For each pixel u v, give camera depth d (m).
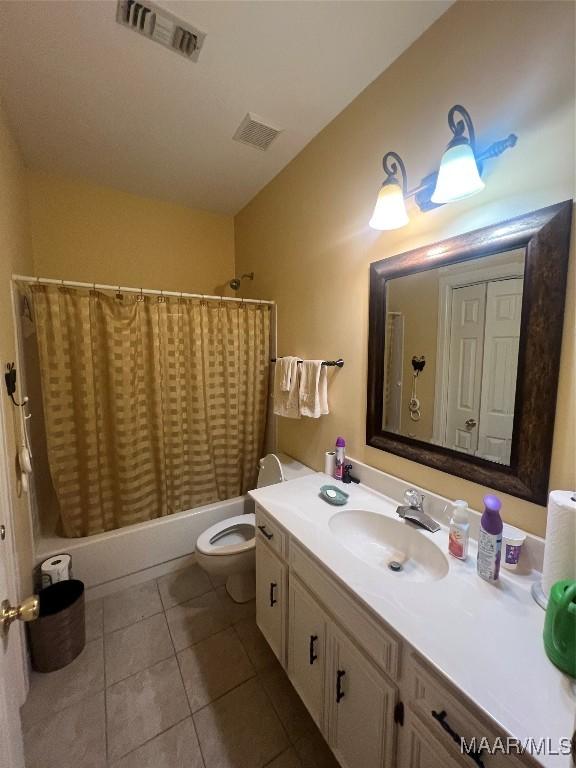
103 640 1.56
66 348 1.72
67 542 1.77
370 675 0.86
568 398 0.86
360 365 1.54
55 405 1.71
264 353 2.35
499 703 0.59
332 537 1.13
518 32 0.91
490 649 0.70
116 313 1.85
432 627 0.76
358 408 1.56
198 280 2.71
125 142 1.81
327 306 1.74
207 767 1.08
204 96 1.48
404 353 1.31
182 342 2.10
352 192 1.53
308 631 1.12
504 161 0.96
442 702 0.67
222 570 1.65
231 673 1.40
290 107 1.55
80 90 1.44
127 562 1.89
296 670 1.21
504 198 0.96
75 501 1.80
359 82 1.39
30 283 1.63
